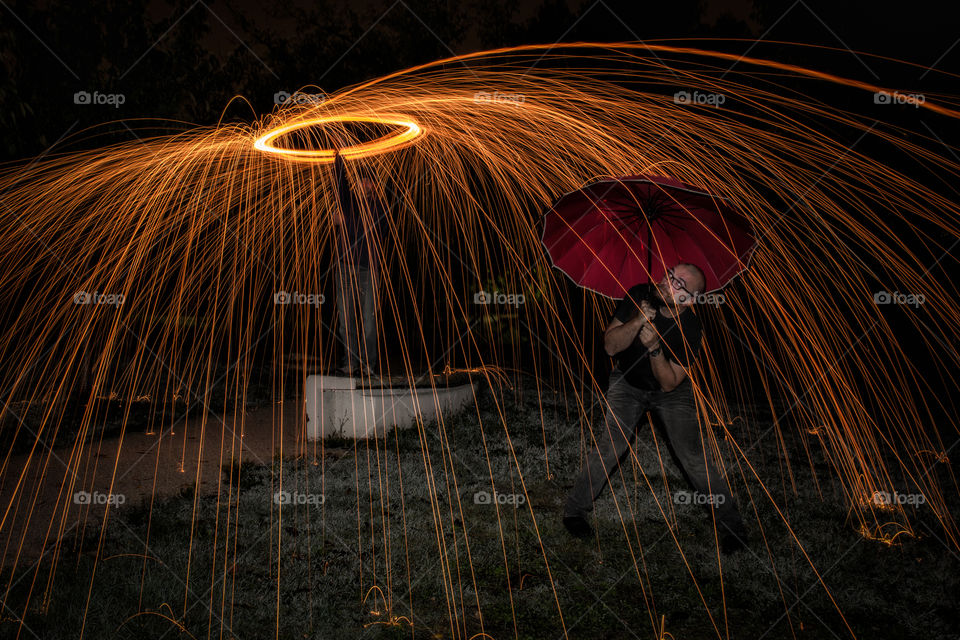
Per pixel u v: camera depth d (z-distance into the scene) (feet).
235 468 19.02
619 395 14.56
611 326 14.19
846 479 20.18
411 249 34.76
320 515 15.78
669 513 16.49
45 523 15.08
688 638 11.52
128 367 31.83
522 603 12.31
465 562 13.75
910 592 13.23
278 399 28.17
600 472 14.74
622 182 12.68
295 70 36.19
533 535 15.06
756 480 19.69
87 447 20.62
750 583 13.21
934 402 32.76
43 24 23.70
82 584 12.25
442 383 25.77
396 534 14.90
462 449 21.43
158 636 10.96
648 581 13.24
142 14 26.32
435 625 11.64
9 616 11.30
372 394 22.66
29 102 22.98
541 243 14.48
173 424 23.52
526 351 40.29
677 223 14.39
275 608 11.89
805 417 28.94
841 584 13.37
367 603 12.21
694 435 14.38
